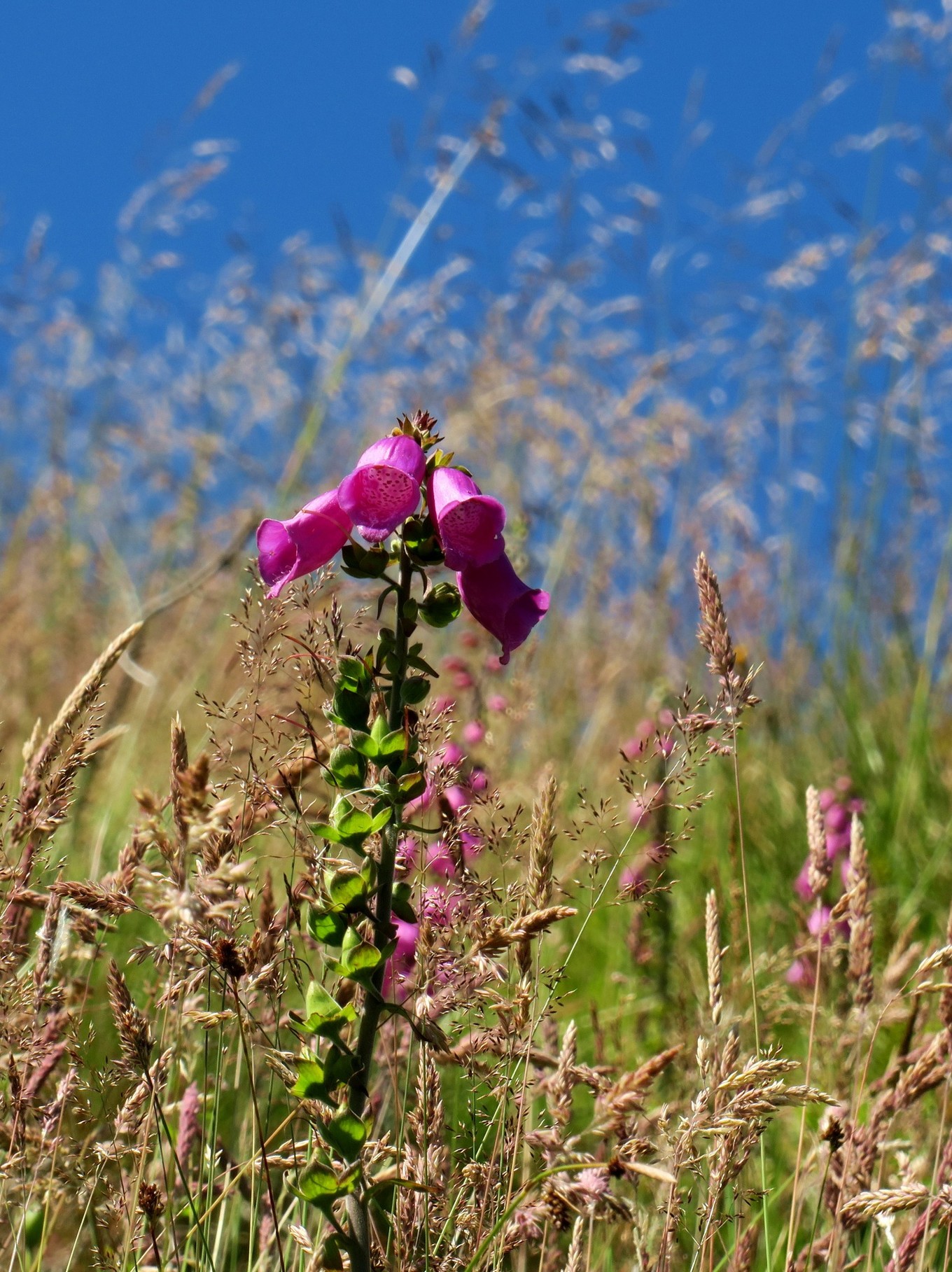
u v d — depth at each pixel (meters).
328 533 1.88
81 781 2.51
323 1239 1.90
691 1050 2.09
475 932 1.89
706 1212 1.93
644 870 2.17
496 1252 1.89
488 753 2.26
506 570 1.88
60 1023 1.94
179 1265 1.93
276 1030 1.91
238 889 1.87
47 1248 2.00
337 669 1.90
